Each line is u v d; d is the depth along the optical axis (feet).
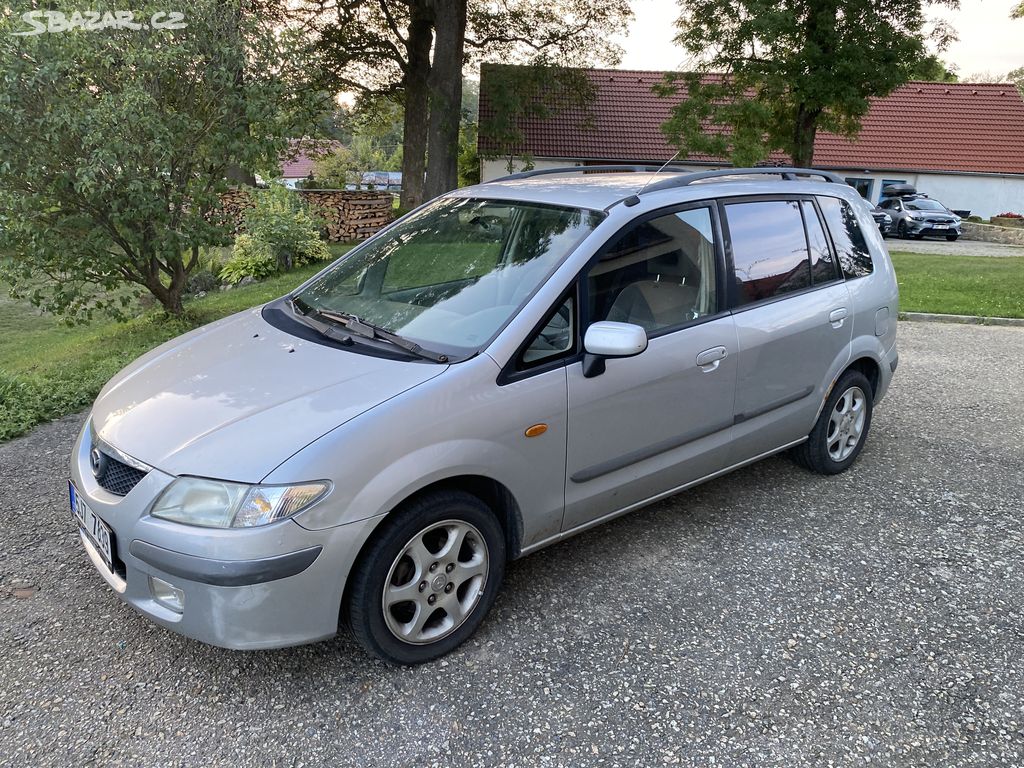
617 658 9.00
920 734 7.87
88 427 9.41
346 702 8.24
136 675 8.64
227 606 7.45
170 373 9.62
